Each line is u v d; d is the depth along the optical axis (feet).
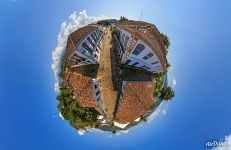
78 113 144.87
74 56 136.05
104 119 146.92
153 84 140.36
